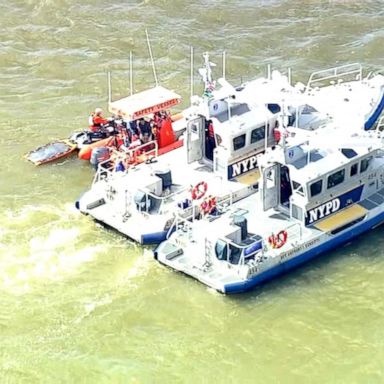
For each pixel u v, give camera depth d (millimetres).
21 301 108062
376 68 156125
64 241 118000
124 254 115938
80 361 100250
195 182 124375
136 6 176625
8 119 145125
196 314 106875
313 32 166500
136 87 153125
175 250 113125
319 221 116812
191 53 160500
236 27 169125
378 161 121562
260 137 125688
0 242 117250
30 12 175875
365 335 103688
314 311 107250
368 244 117500
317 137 118812
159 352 101625
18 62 160750
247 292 109812
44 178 131500
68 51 163500
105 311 106875
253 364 100062
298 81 153125
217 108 126000
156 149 130625
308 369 99312
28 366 99500
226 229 110812
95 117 138125
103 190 122750
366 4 174125
